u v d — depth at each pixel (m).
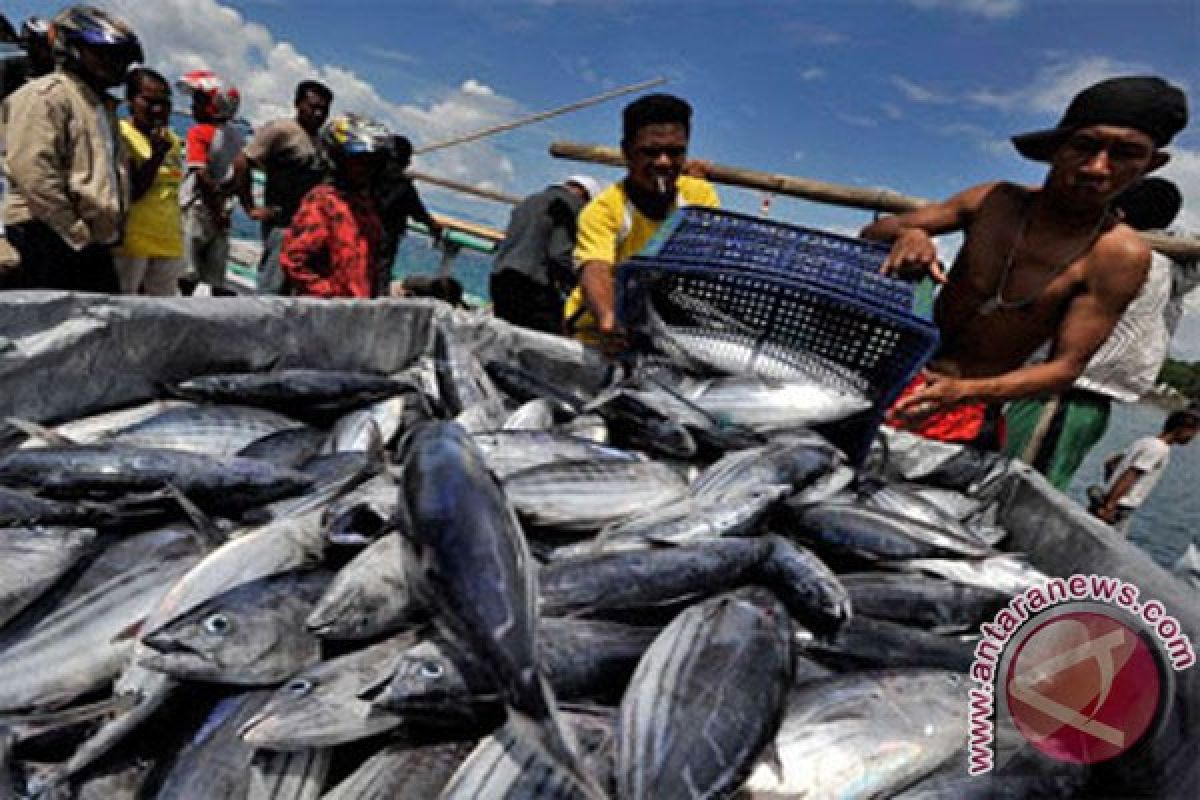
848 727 1.68
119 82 3.90
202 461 2.17
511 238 5.43
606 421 3.13
